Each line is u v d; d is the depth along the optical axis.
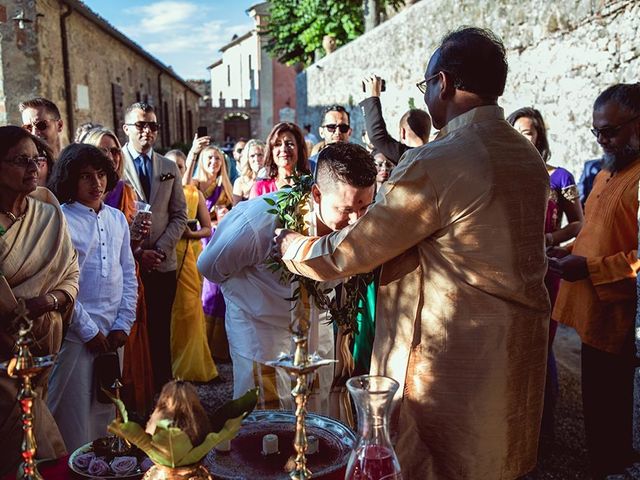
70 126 11.65
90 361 3.18
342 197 2.23
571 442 3.77
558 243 3.86
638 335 2.92
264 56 36.94
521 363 1.94
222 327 5.63
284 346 2.79
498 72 1.95
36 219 2.69
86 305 3.25
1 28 9.63
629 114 3.03
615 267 3.02
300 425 1.61
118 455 2.04
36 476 1.68
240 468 1.93
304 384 1.61
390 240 1.91
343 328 2.71
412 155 1.94
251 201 2.85
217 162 6.23
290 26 22.39
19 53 9.79
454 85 1.97
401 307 2.01
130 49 17.75
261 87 37.22
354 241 1.95
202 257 2.86
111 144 4.11
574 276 3.11
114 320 3.37
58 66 11.09
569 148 6.18
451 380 1.91
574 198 3.89
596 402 3.24
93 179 3.29
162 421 1.50
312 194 2.43
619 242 3.09
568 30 6.10
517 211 1.88
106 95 14.95
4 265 2.56
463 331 1.89
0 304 2.49
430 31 9.95
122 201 4.09
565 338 5.80
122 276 3.46
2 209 2.58
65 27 11.30
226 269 2.79
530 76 6.90
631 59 5.14
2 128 2.55
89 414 3.18
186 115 34.00
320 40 21.56
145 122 4.71
